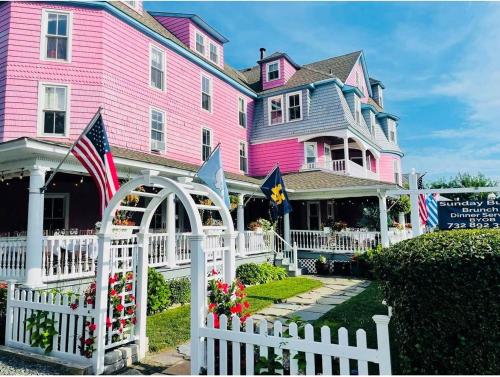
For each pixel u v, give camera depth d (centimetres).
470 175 3180
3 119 1095
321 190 1664
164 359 576
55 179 1230
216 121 1848
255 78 2519
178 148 1562
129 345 574
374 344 586
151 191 1262
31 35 1161
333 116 1991
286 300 998
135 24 1374
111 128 1248
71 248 912
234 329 430
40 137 1127
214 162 868
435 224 718
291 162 2070
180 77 1612
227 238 561
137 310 594
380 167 2644
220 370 429
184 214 1623
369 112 2503
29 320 579
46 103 1153
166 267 1094
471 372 372
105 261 539
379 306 873
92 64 1218
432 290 394
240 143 2075
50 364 532
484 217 651
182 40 1731
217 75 1877
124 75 1323
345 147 1930
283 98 2144
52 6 1195
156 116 1470
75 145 665
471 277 379
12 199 1312
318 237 1698
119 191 536
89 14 1236
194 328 459
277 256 1670
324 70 2428
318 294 1091
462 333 380
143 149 1379
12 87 1115
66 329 558
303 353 403
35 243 806
